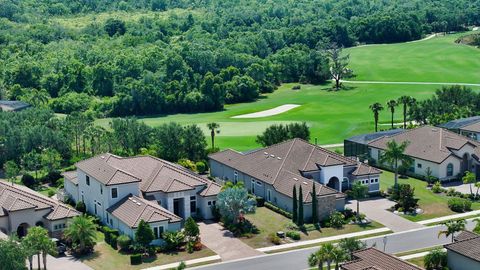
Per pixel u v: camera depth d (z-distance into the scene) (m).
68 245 87.44
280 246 88.19
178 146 126.88
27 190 101.06
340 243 76.25
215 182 105.88
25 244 75.75
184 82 196.88
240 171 111.62
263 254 85.50
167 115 190.00
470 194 107.44
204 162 124.44
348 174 109.19
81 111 188.88
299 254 85.31
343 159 109.00
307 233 92.69
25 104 176.75
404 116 153.62
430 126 127.94
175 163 121.50
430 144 120.75
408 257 83.12
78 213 92.88
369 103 192.50
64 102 191.00
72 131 137.12
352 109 184.12
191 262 83.12
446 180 116.25
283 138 128.75
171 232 87.69
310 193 97.19
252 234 92.25
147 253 85.31
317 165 106.75
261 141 131.12
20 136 127.50
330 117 173.62
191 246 86.44
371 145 127.19
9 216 89.94
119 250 86.94
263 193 106.50
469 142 118.25
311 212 96.81
